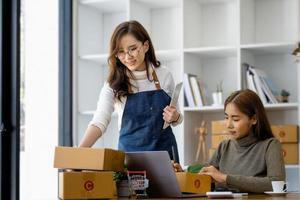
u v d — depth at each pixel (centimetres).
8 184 398
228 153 291
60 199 221
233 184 249
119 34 285
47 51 477
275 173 262
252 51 464
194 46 479
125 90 298
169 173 231
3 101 395
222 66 487
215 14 490
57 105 484
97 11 516
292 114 464
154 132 304
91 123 295
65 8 491
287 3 469
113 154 232
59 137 484
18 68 401
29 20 457
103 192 222
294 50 426
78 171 228
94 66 512
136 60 287
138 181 235
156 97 305
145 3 491
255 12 480
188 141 464
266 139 279
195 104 458
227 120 281
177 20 499
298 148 426
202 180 243
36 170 458
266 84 443
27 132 453
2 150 395
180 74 496
